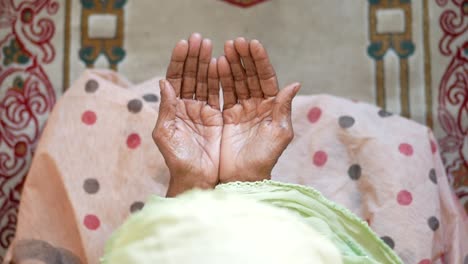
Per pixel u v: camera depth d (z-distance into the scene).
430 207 1.33
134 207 1.34
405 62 1.73
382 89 1.73
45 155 1.36
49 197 1.35
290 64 1.74
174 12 1.78
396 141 1.38
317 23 1.76
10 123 1.71
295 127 1.42
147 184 1.35
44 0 1.78
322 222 0.82
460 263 1.34
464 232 1.38
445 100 1.71
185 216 0.54
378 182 1.34
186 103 1.08
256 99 1.08
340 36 1.75
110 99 1.40
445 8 1.75
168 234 0.53
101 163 1.36
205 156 1.06
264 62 1.04
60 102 1.41
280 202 0.87
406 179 1.34
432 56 1.73
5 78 1.74
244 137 1.07
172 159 1.03
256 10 1.77
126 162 1.36
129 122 1.39
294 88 1.05
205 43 1.05
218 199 0.58
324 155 1.38
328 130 1.40
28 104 1.73
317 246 0.55
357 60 1.74
